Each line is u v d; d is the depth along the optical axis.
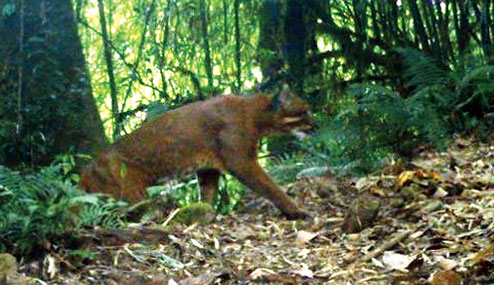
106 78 11.05
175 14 11.05
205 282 4.89
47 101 7.96
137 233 5.57
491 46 10.75
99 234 5.43
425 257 5.17
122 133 10.46
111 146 7.23
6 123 7.81
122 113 9.98
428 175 6.97
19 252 5.10
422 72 9.78
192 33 10.87
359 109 8.72
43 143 7.86
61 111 7.96
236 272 5.12
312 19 11.62
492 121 9.37
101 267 5.09
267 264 5.34
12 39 8.03
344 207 7.02
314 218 6.77
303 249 5.73
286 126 7.21
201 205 6.45
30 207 5.06
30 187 5.38
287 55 11.46
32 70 8.02
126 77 10.68
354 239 5.86
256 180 7.03
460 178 7.08
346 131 8.43
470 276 4.76
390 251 5.39
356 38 11.45
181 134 7.14
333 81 11.05
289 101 7.18
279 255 5.58
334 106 10.29
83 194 5.63
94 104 8.22
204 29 10.62
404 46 11.23
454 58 10.98
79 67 8.19
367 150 8.42
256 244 5.94
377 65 11.51
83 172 7.14
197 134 7.14
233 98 7.23
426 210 6.20
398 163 7.90
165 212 6.86
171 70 10.55
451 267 4.88
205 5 11.24
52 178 5.56
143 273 5.04
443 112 9.56
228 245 5.85
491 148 8.42
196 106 7.25
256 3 11.59
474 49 11.16
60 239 5.24
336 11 12.34
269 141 10.05
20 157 7.83
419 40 11.16
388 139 8.64
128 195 7.03
